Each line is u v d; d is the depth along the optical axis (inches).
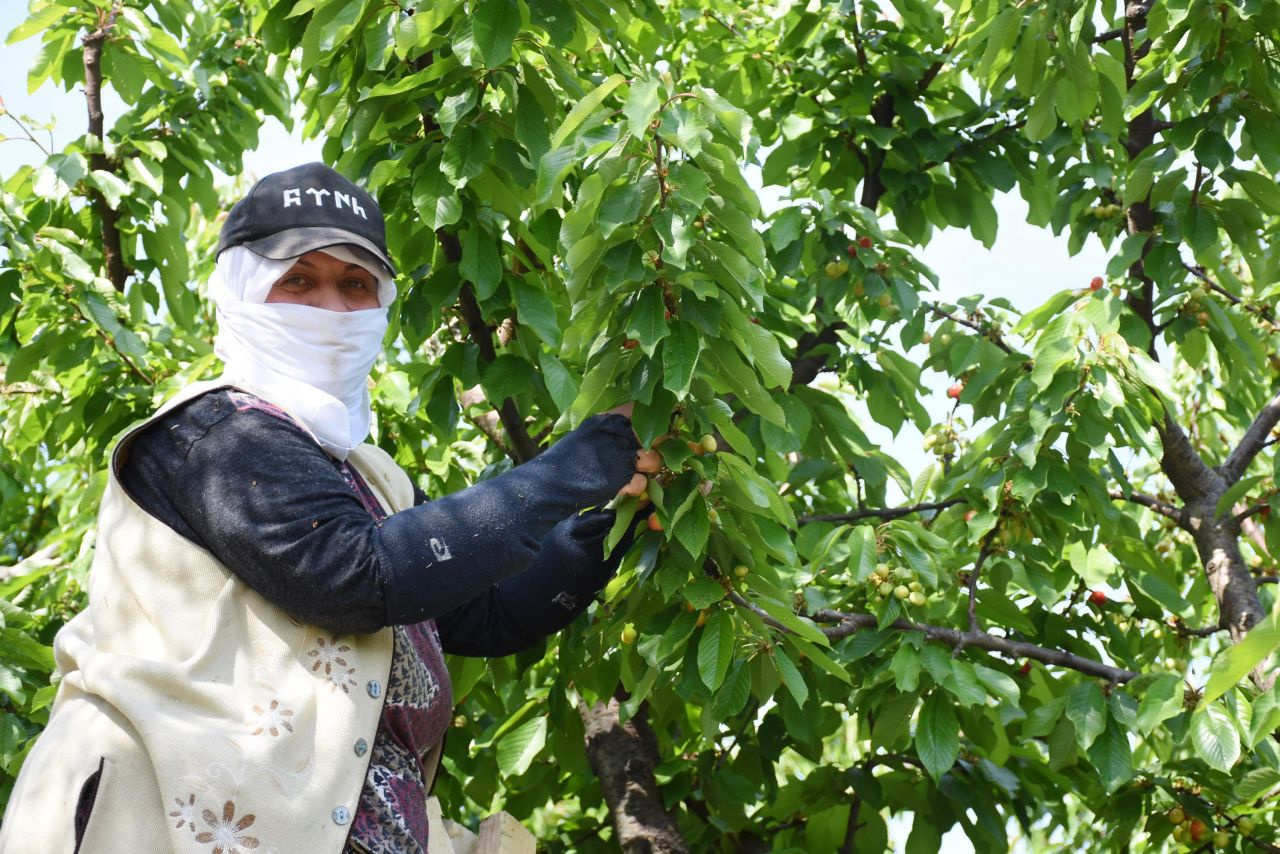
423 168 126.3
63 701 67.4
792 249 172.9
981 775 175.8
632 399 87.2
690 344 85.3
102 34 208.5
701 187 85.3
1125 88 179.5
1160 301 187.0
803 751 173.3
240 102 224.1
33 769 64.2
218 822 61.5
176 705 63.9
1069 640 178.1
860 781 176.2
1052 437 152.2
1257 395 222.7
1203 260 194.4
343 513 67.9
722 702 111.3
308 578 65.6
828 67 200.2
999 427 156.6
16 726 151.1
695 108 90.8
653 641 110.0
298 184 78.7
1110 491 195.8
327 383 77.9
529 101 126.3
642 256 87.6
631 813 175.5
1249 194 163.6
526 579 89.6
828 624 147.8
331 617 66.4
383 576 66.3
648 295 86.3
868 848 185.5
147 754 63.1
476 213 131.6
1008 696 138.3
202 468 67.9
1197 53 160.6
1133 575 173.8
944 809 176.6
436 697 75.3
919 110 197.3
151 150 200.5
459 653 90.6
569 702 176.6
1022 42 174.6
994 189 207.6
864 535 139.2
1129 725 146.9
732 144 93.1
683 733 202.7
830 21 196.1
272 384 75.8
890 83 199.2
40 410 203.2
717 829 185.5
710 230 94.1
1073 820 242.2
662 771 177.5
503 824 82.9
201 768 61.9
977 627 150.2
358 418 82.4
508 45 118.3
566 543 89.9
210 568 67.2
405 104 128.8
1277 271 173.0
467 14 122.1
